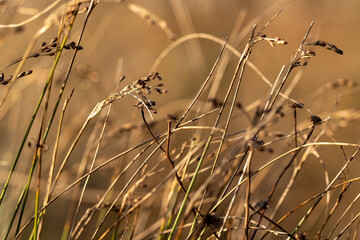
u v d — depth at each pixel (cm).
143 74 974
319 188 706
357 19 1138
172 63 1062
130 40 1064
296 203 669
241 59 286
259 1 1252
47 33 732
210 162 607
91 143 448
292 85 462
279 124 721
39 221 302
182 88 1018
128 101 775
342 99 900
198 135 415
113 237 323
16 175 496
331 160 772
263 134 361
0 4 391
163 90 258
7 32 408
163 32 1115
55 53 279
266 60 1026
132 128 437
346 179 315
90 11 288
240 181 292
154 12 1164
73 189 552
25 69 686
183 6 670
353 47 1072
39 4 652
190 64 1025
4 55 676
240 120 794
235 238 401
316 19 1185
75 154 649
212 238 343
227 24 1204
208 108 415
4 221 455
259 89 950
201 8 1199
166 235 330
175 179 335
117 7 1061
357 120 424
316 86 971
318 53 1090
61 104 703
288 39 1168
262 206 271
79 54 708
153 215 536
